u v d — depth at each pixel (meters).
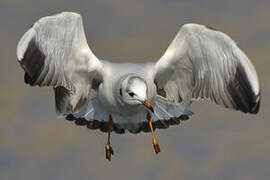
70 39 14.04
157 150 15.24
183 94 15.08
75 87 14.75
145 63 14.83
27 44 13.54
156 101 15.70
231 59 13.90
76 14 13.71
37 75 13.91
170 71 14.77
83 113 15.68
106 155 15.55
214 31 13.77
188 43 14.21
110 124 15.53
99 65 14.51
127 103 14.12
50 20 13.62
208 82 14.52
